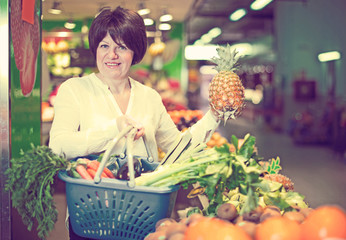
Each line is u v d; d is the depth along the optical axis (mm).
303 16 14766
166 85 11578
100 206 1521
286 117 15336
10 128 1938
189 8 9734
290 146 11773
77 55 8273
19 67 2092
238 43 24953
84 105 1981
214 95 1958
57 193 5051
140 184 1525
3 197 1901
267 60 19000
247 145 1475
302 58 14859
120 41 1908
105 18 1900
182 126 4867
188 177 1476
